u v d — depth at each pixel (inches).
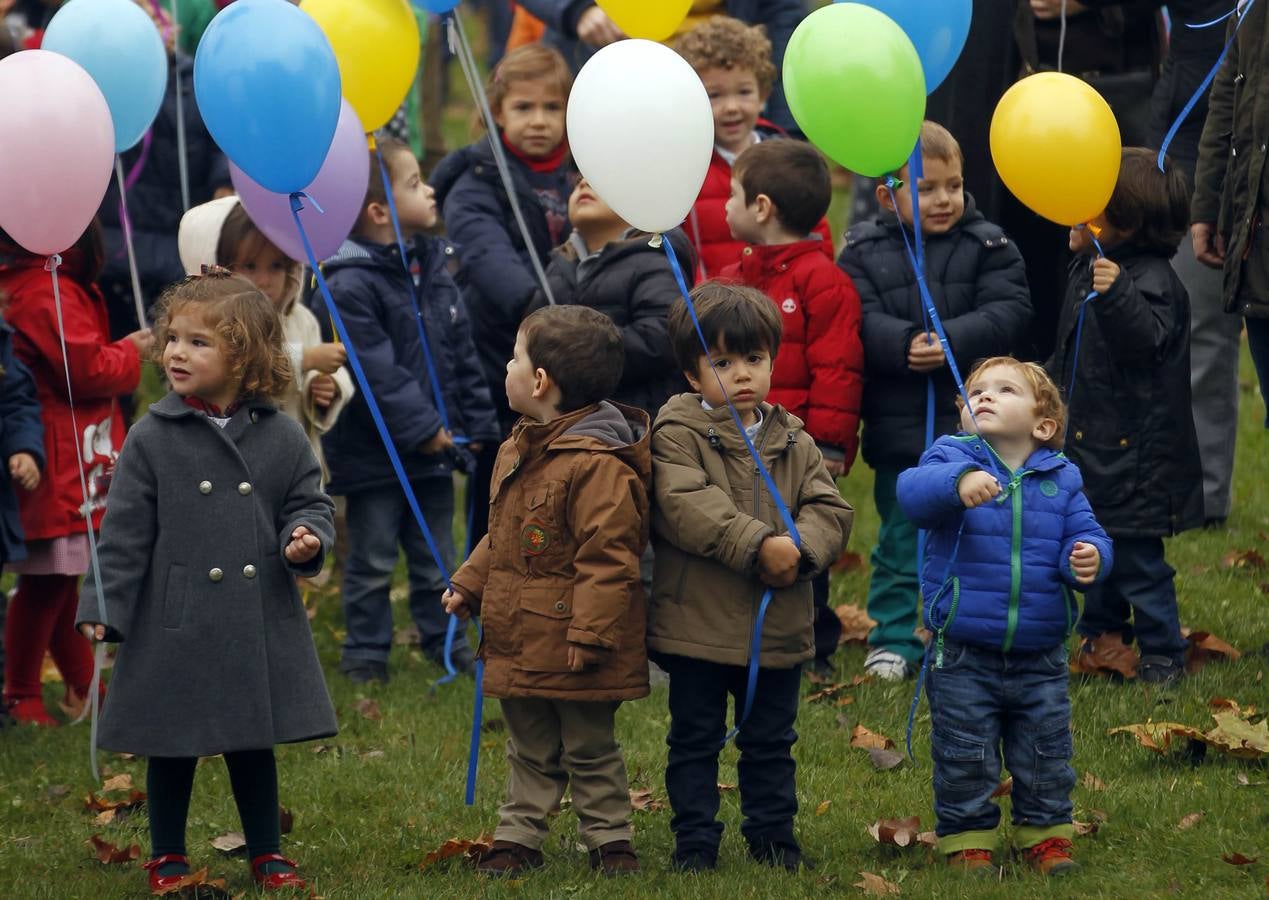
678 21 489.1
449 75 1774.1
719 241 605.6
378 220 568.1
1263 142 487.8
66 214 437.1
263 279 540.4
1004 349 538.6
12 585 704.4
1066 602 381.7
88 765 496.4
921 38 472.7
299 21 427.8
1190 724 474.0
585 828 396.2
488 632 393.4
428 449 563.5
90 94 437.7
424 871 408.2
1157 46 630.5
